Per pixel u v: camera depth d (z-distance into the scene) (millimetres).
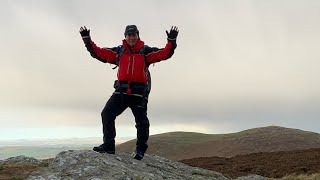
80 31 10945
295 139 118062
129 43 11070
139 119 11680
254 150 110188
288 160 39406
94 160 11359
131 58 11039
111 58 11305
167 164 14820
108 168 11023
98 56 11172
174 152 118812
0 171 11555
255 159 44562
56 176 10625
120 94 11172
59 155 11898
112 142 12062
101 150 12102
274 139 119062
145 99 11344
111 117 11547
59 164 11352
